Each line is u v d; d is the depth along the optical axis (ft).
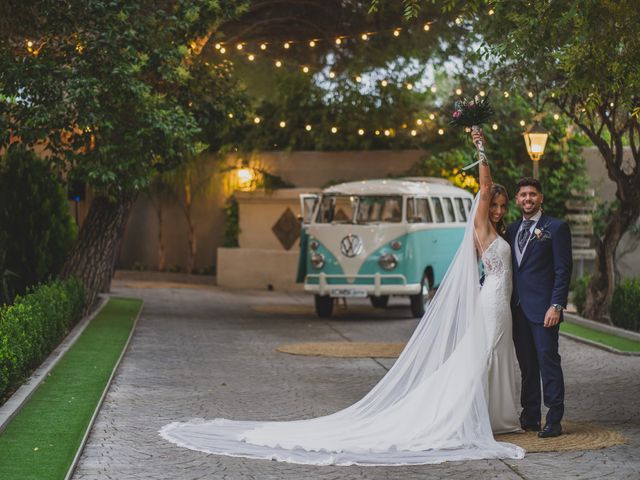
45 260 61.00
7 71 49.85
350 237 66.28
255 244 92.38
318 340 54.44
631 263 78.13
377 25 72.43
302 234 67.82
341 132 90.22
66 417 31.71
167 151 55.11
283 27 71.77
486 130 85.35
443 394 29.12
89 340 50.78
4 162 60.95
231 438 28.89
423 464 26.20
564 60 39.01
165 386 38.70
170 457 26.76
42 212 60.85
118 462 26.14
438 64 80.48
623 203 60.59
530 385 30.71
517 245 30.50
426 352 29.96
